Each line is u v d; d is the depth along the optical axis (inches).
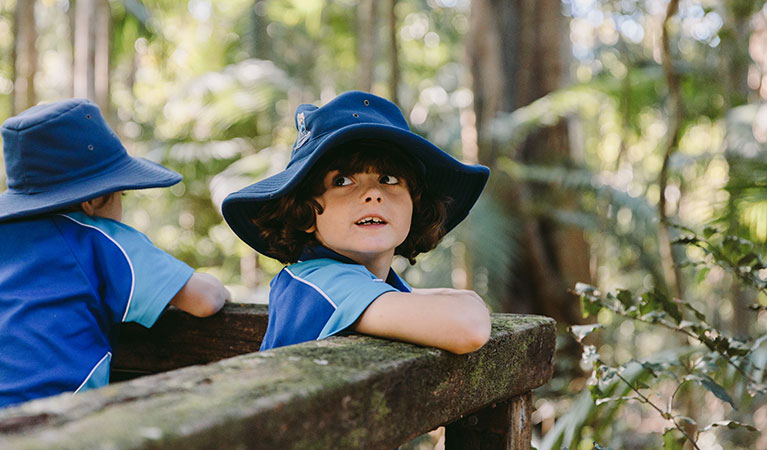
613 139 307.3
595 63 211.0
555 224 182.7
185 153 229.8
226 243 275.4
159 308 49.4
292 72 303.4
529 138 189.3
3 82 279.1
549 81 182.9
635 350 202.5
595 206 196.1
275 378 24.1
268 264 253.0
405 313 33.4
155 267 50.3
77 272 48.8
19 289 47.3
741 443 150.0
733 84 169.0
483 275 158.4
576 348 174.7
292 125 237.3
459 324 31.8
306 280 40.1
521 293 178.5
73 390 45.5
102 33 156.7
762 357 55.1
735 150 145.3
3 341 44.9
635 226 186.2
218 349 52.7
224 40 322.0
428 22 402.0
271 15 315.9
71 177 52.1
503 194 172.9
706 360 53.9
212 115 235.9
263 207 45.1
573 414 64.8
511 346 37.8
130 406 20.3
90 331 48.1
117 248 50.6
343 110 42.7
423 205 46.4
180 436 18.5
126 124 313.6
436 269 171.8
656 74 168.2
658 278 194.5
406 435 28.8
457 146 183.9
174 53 335.9
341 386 24.5
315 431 23.2
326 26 322.3
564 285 178.7
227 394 21.9
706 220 106.9
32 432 18.1
